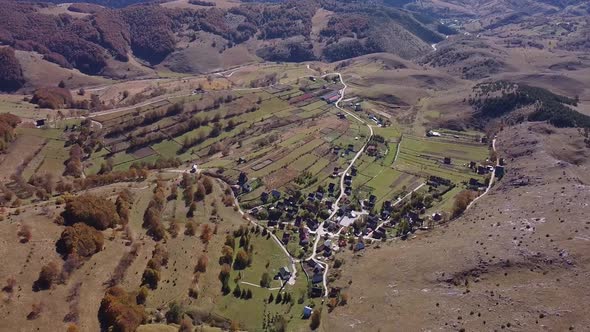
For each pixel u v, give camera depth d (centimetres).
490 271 17988
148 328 16062
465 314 16262
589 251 17388
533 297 16150
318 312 17762
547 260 17600
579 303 15388
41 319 15500
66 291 16800
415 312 17000
